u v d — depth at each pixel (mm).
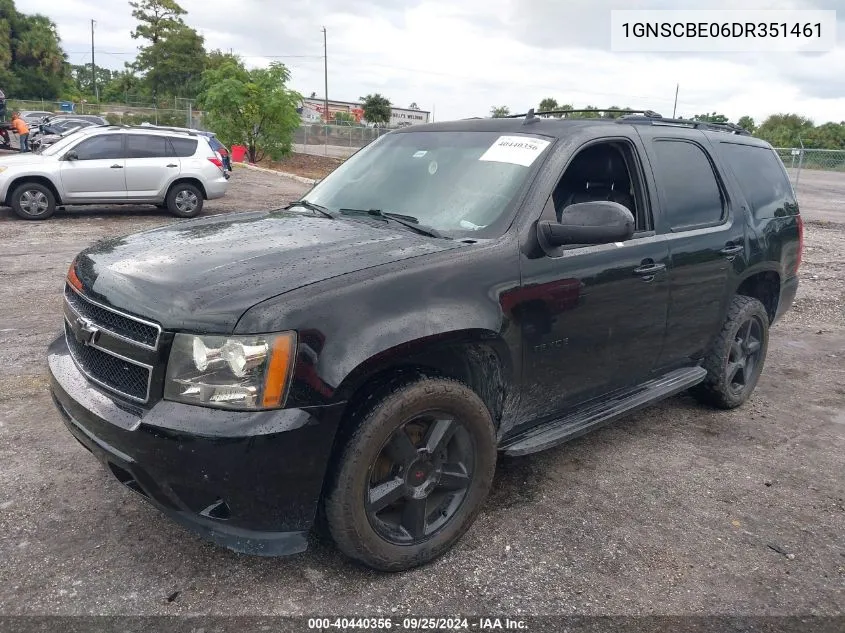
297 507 2605
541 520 3396
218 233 3371
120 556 2959
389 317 2699
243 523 2586
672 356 4230
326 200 4004
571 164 3600
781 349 6473
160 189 13555
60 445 3916
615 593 2873
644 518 3461
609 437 4418
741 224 4586
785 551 3230
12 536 3061
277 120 26922
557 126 3754
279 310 2518
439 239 3201
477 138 3861
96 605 2662
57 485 3494
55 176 12672
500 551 3127
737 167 4766
